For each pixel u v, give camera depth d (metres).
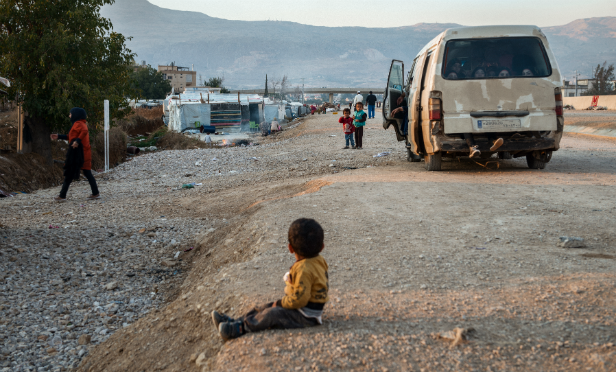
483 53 8.91
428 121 9.10
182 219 9.09
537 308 3.38
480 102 8.77
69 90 16.64
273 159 17.16
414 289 3.82
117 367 3.87
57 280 6.12
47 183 15.65
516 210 6.46
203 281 4.99
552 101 8.74
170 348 3.75
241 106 41.38
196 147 27.16
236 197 10.34
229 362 2.79
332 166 12.96
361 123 16.83
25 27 16.88
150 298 5.68
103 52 18.12
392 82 12.06
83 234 8.04
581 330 3.01
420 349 2.81
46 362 4.32
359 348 2.80
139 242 7.75
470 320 3.22
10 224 8.65
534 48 8.90
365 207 6.89
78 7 17.41
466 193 7.60
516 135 8.97
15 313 5.21
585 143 16.31
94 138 18.97
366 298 3.63
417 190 7.95
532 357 2.71
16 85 16.02
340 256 4.72
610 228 5.46
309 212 6.68
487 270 4.25
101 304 5.51
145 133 40.41
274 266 4.52
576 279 3.91
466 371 2.58
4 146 17.05
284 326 3.06
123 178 15.86
